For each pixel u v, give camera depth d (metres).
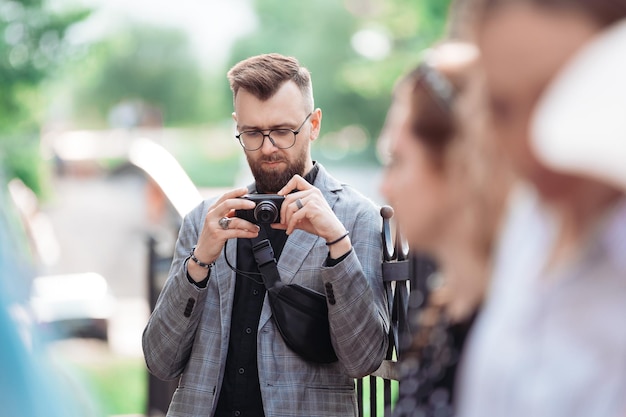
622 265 1.46
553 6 1.41
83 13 14.78
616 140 1.30
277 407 3.50
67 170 28.75
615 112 1.29
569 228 1.53
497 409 1.58
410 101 1.88
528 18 1.42
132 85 48.34
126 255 20.09
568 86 1.34
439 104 1.83
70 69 15.38
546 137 1.37
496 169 1.75
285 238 3.71
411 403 2.20
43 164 16.84
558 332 1.50
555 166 1.42
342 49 33.66
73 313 11.10
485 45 1.48
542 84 1.42
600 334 1.46
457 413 1.91
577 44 1.41
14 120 15.37
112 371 9.57
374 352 3.48
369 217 3.75
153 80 48.41
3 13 14.52
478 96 1.74
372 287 3.64
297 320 3.52
